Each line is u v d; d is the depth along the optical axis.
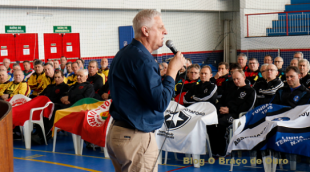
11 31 11.74
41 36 12.38
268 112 4.31
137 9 14.10
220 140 4.85
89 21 13.38
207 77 5.30
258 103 5.41
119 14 14.03
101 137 4.75
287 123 3.92
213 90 5.16
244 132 4.20
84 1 12.69
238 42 16.05
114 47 14.08
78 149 5.21
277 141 3.79
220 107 5.00
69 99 6.15
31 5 11.67
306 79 5.84
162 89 1.72
